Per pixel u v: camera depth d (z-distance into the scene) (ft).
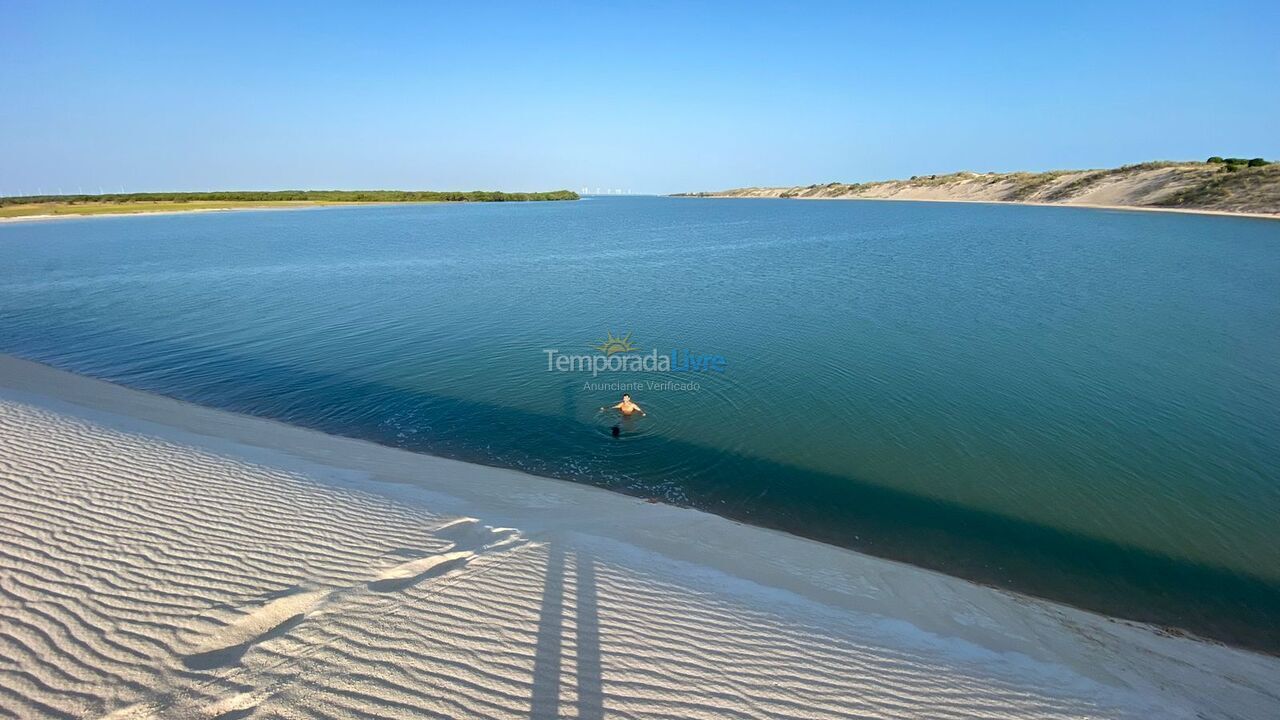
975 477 34.99
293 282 99.91
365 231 204.74
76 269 114.93
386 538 23.44
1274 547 28.66
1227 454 37.45
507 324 70.54
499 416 43.06
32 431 32.81
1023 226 179.93
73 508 24.22
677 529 27.45
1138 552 28.32
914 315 72.90
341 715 14.65
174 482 27.35
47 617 17.79
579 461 36.22
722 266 114.93
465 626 18.26
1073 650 20.97
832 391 48.11
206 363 55.42
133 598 18.78
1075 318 70.59
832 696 16.76
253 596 19.10
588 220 272.72
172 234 189.67
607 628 18.80
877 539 29.01
